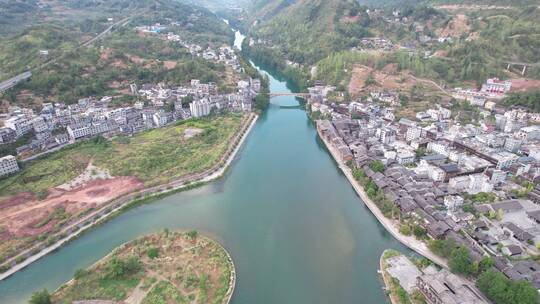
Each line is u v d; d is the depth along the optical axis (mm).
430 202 178500
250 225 177875
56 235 166250
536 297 113625
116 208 192125
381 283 138375
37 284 140750
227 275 140500
